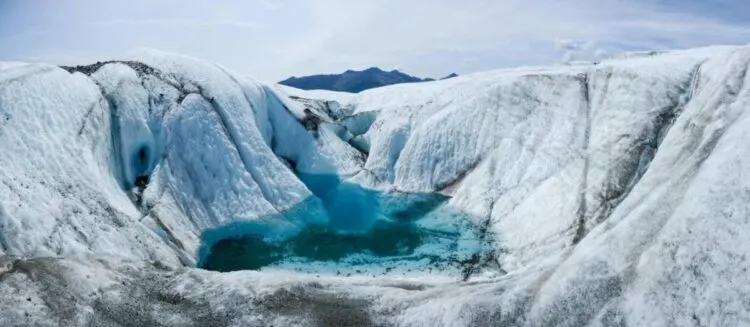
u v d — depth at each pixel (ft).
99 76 130.93
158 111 131.13
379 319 69.31
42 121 104.63
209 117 132.98
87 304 66.13
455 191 139.74
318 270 101.19
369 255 108.17
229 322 67.72
